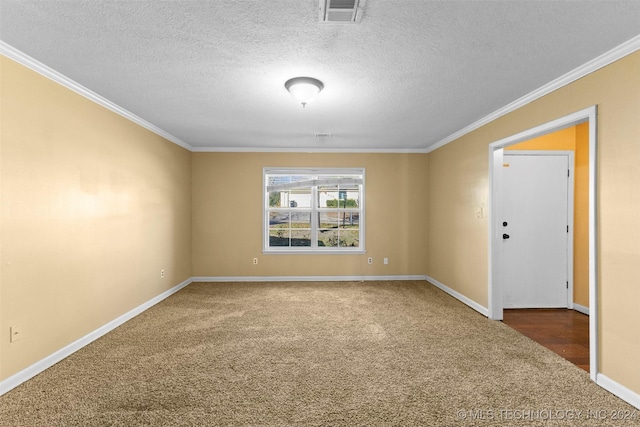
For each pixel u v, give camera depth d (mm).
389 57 2244
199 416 1875
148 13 1735
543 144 4047
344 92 2895
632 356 2014
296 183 5566
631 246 2021
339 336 3078
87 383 2227
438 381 2264
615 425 1805
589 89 2320
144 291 3904
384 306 4039
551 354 2703
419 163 5543
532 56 2217
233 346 2848
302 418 1859
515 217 4043
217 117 3678
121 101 3154
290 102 3176
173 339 3004
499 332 3195
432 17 1771
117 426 1787
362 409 1945
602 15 1738
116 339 2998
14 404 1981
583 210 3947
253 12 1726
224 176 5402
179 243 4906
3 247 2117
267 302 4207
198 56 2234
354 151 5484
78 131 2777
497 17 1767
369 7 1678
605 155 2197
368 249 5520
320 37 1986
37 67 2328
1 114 2096
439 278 5023
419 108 3352
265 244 5496
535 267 4066
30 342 2312
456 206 4453
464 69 2426
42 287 2414
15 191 2197
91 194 2953
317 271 5492
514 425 1806
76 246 2762
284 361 2564
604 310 2205
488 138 3650
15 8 1678
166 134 4426
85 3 1640
